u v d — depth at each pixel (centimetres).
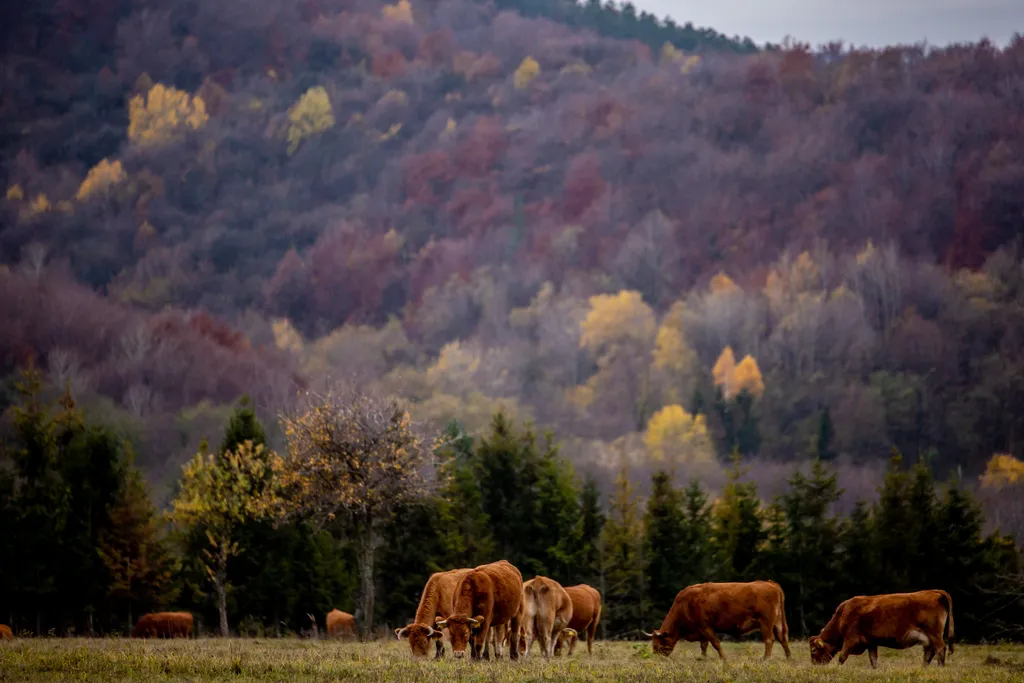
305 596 7725
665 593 7825
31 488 7056
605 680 2941
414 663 3266
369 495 5797
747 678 3034
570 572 8138
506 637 3738
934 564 7438
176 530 7725
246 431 7612
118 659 3164
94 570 7050
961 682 3070
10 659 3112
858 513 7850
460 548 7794
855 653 3728
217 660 3222
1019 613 7181
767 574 7812
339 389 6700
